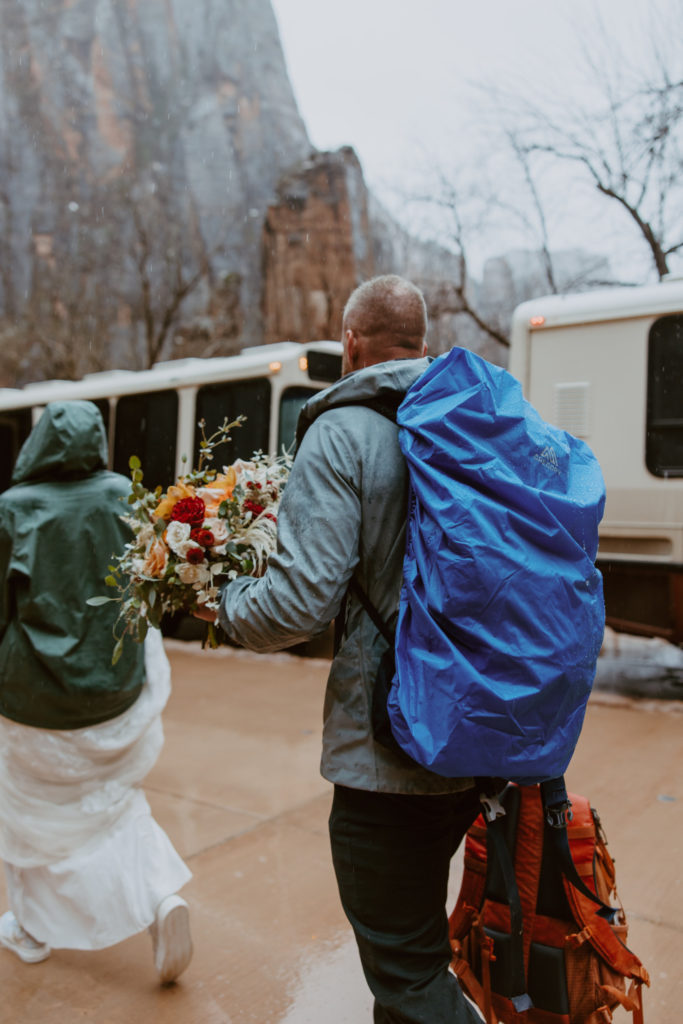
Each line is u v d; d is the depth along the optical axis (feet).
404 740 5.07
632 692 23.02
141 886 8.82
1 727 9.02
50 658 8.66
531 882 6.61
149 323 87.86
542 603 4.98
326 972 9.25
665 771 15.85
